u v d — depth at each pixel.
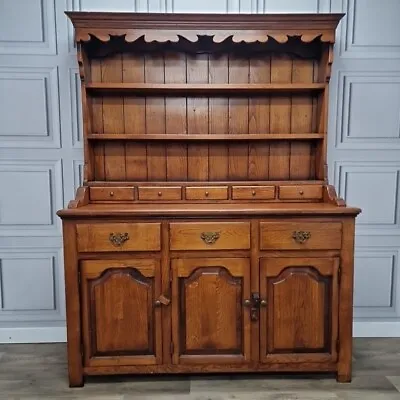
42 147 2.32
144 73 2.20
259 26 2.02
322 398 1.83
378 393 1.87
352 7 2.29
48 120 2.31
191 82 2.21
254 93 2.23
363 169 2.40
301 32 2.03
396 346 2.34
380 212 2.43
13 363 2.15
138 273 1.87
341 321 1.92
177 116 2.24
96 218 1.83
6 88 2.28
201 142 2.24
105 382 1.96
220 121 2.25
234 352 1.92
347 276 1.90
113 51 2.17
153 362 1.91
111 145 2.22
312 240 1.88
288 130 2.26
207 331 1.90
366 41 2.32
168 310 1.89
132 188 2.14
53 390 1.90
